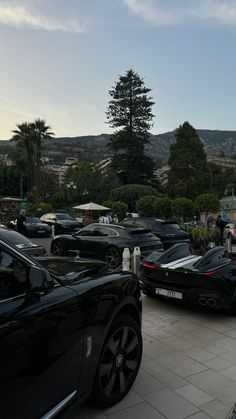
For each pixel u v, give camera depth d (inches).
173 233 573.9
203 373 155.6
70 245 494.0
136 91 2233.0
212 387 143.6
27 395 87.0
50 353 95.3
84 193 1819.6
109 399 126.3
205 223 994.1
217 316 238.2
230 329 213.9
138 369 142.4
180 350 181.0
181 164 1991.9
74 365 105.7
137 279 151.7
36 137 2014.0
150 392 138.9
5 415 80.5
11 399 82.2
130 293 139.2
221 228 732.7
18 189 3061.0
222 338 198.8
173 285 243.3
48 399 94.5
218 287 226.4
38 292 97.3
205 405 130.9
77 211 1660.9
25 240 287.3
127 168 2171.5
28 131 2009.1
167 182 2068.2
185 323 223.9
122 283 136.7
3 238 100.3
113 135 2268.7
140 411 126.4
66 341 101.7
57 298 103.4
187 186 1959.9
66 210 1723.7
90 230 483.5
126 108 2231.8
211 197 1069.8
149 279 257.3
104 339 121.3
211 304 227.5
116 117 2247.8
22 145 2127.2
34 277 97.0
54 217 995.3
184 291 235.9
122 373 133.0
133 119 2244.1
